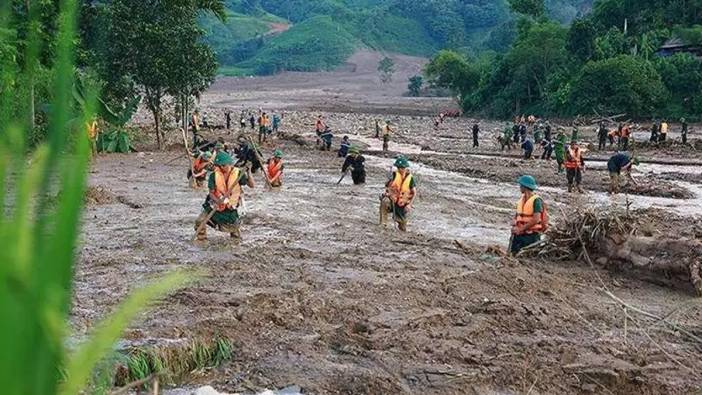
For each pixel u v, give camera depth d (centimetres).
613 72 6750
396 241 1405
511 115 8106
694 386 729
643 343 845
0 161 89
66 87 95
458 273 1141
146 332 777
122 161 3059
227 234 1436
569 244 1267
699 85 6650
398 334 839
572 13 16188
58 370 91
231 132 5281
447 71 9419
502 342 834
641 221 1288
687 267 1089
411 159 3653
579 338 856
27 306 86
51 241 88
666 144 4425
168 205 1834
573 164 2525
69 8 98
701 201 2389
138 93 3512
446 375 736
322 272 1127
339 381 716
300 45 17212
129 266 1120
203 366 744
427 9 18712
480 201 2241
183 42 3481
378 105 10925
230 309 895
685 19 7619
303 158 3531
